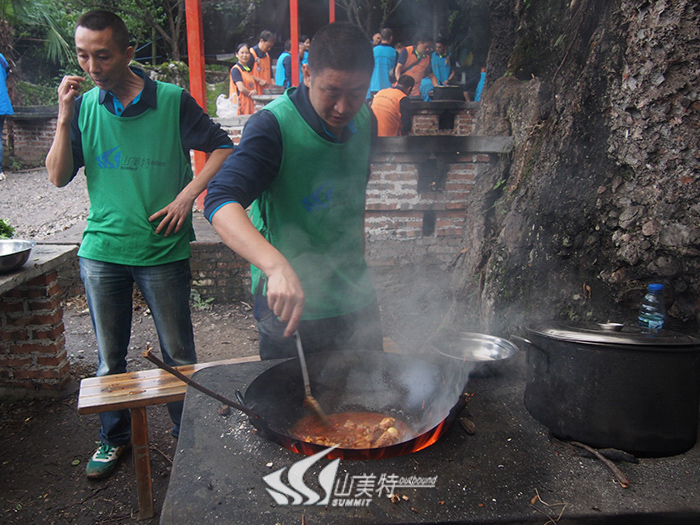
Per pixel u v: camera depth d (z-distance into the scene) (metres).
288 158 1.75
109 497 2.39
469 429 1.53
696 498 1.28
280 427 1.60
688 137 2.45
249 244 1.39
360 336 2.20
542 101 3.53
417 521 1.18
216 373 1.92
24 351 3.20
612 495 1.28
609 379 1.43
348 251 2.05
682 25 2.39
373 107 4.81
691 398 1.44
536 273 3.09
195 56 5.59
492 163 4.12
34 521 2.24
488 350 2.62
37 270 2.76
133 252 2.23
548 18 3.94
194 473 1.33
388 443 1.44
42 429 2.95
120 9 12.68
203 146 2.34
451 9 12.45
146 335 4.19
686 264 2.50
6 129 9.48
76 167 2.31
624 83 2.62
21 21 10.38
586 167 2.89
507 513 1.21
